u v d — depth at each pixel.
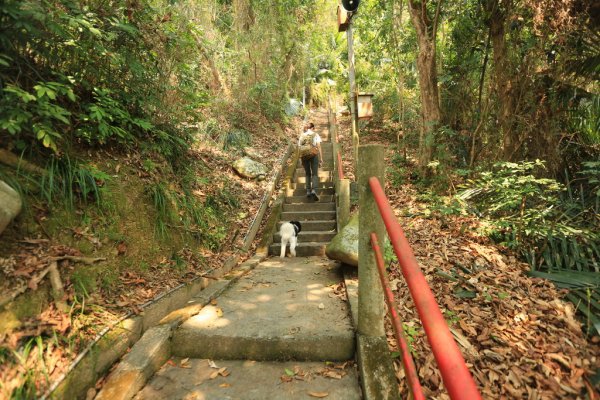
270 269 4.21
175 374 2.06
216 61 8.52
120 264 2.54
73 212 2.41
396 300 2.87
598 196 4.18
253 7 10.37
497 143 5.64
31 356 1.62
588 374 2.12
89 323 1.96
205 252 3.78
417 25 6.33
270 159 8.43
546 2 4.38
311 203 6.79
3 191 1.88
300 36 12.72
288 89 14.07
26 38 2.28
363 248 2.10
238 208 5.60
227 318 2.55
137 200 3.04
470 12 6.10
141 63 3.56
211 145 7.23
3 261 1.85
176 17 4.80
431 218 4.67
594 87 5.50
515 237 3.79
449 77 6.52
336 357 2.20
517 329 2.53
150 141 3.73
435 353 0.73
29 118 2.28
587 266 3.36
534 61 4.95
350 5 6.86
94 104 2.89
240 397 1.87
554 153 4.92
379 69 11.91
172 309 2.61
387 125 11.57
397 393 1.79
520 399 1.97
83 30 2.62
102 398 1.74
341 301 2.96
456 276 3.22
